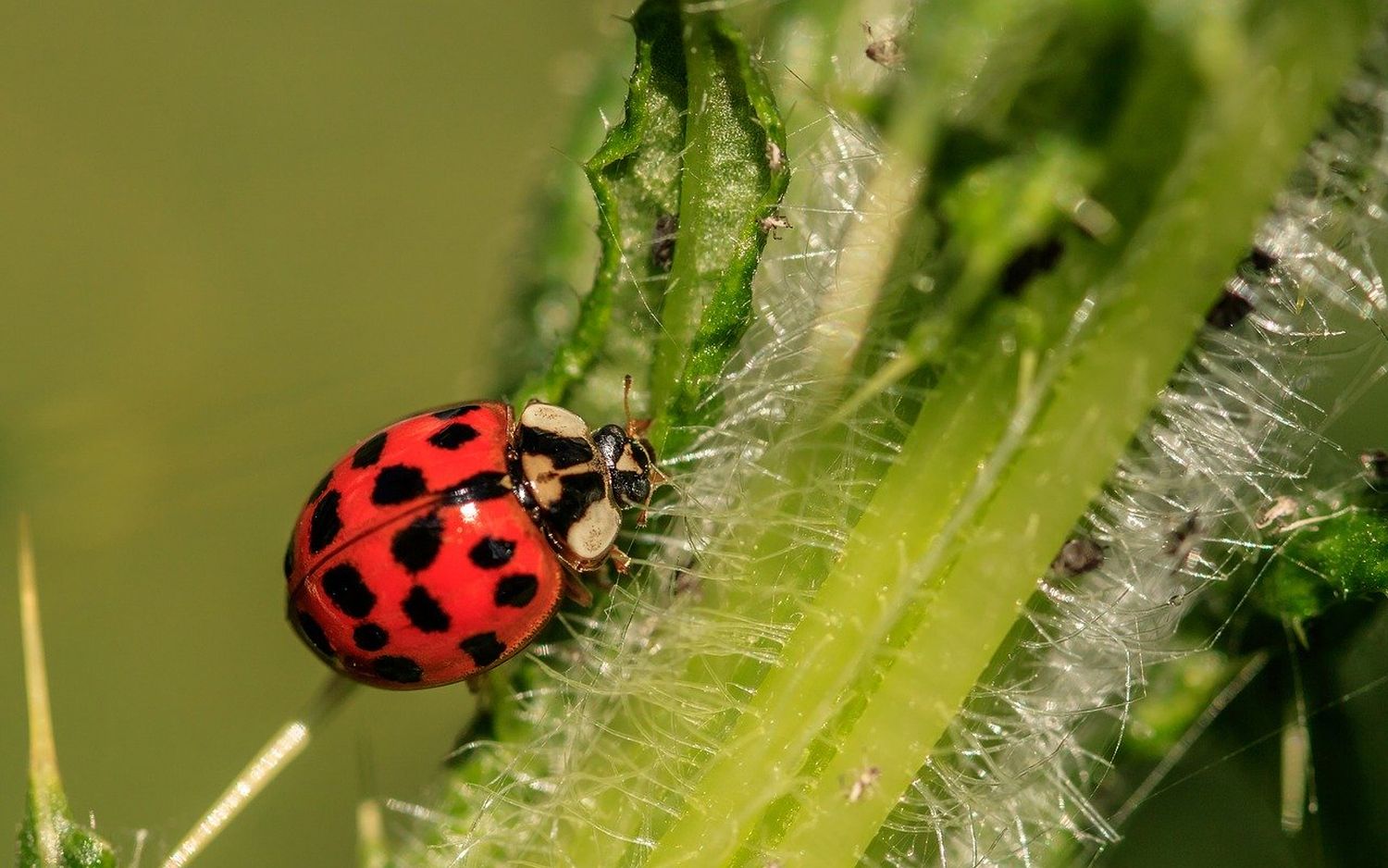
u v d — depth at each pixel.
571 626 0.08
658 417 0.07
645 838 0.07
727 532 0.07
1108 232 0.07
